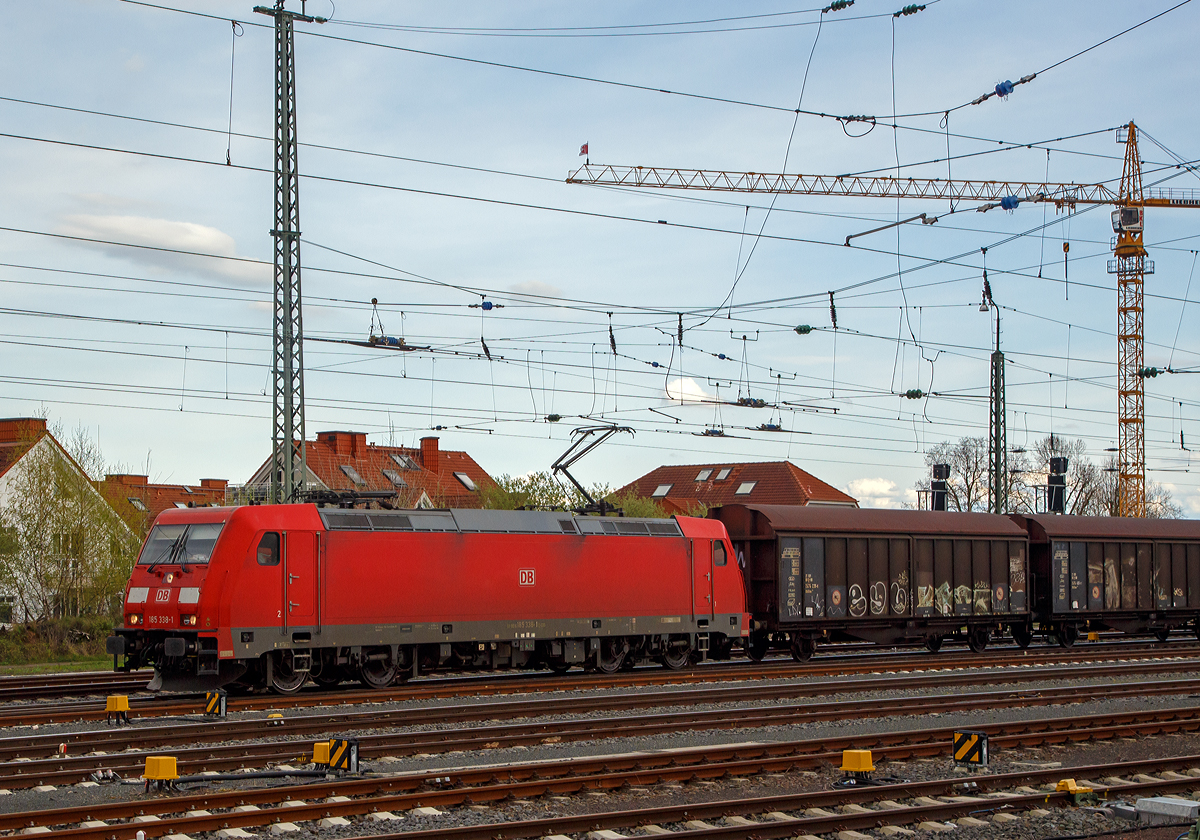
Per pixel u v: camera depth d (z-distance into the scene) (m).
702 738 16.09
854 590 31.00
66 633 35.59
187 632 20.77
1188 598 38.22
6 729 16.25
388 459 63.50
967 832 11.52
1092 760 15.19
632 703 19.48
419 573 23.09
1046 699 20.70
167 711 18.20
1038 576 35.62
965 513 34.31
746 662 30.58
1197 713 18.69
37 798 11.84
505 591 24.25
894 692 22.09
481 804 12.00
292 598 21.38
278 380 24.92
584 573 25.53
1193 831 10.73
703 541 27.81
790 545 29.95
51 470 38.00
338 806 11.34
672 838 10.55
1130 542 36.94
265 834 10.70
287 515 21.64
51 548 37.44
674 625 26.95
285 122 25.17
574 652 25.50
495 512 24.80
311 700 19.84
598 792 12.60
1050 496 42.66
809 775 13.82
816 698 21.20
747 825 10.98
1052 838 11.31
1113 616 36.66
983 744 13.77
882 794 12.52
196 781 12.41
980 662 28.62
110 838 10.24
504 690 21.73
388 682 23.00
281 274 25.09
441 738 15.16
